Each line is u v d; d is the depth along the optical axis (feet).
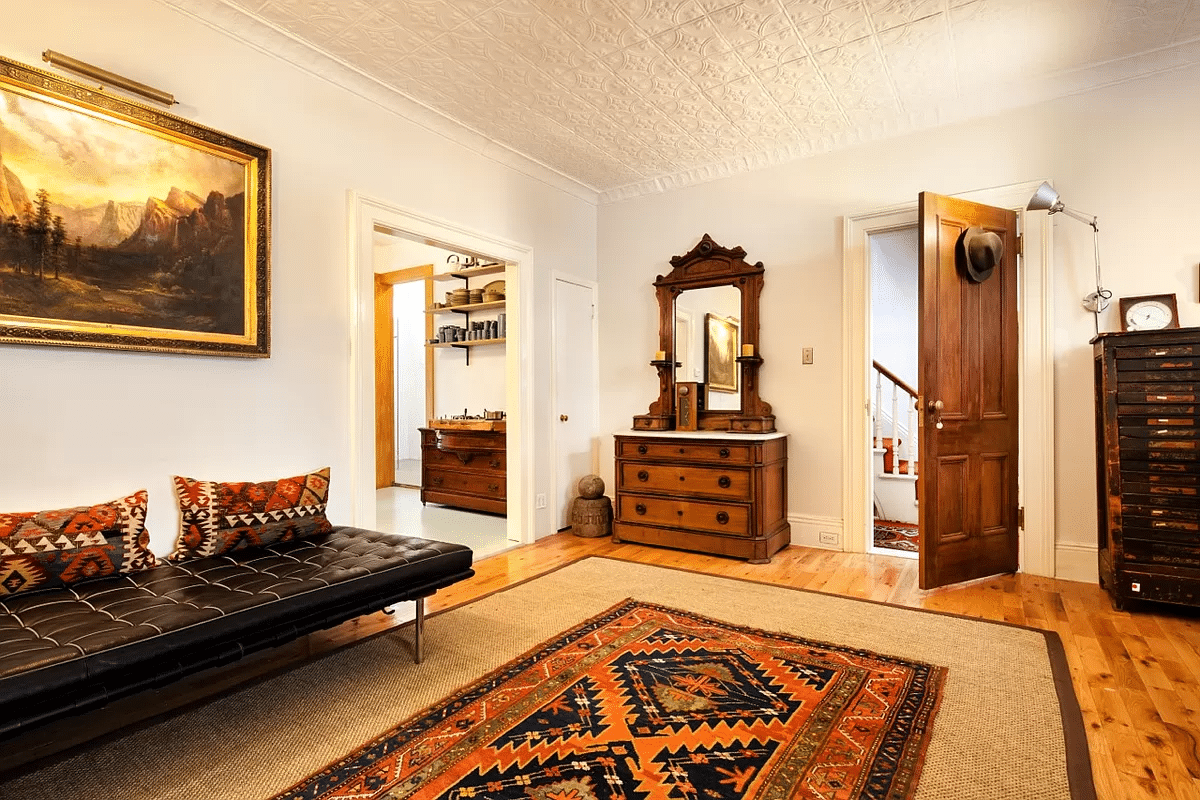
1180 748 5.37
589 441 15.69
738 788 4.88
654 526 13.08
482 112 11.10
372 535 8.30
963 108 11.10
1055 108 10.54
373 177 10.07
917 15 8.32
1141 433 8.74
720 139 12.46
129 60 7.16
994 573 10.69
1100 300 10.11
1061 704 6.18
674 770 5.12
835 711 6.09
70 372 6.66
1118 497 8.89
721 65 9.58
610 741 5.57
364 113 9.94
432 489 18.25
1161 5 8.18
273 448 8.59
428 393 20.88
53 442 6.52
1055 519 10.67
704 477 12.45
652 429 14.20
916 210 11.75
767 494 12.12
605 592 9.96
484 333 18.90
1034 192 10.67
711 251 14.05
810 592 9.93
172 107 7.57
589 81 10.02
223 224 7.92
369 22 8.31
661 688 6.59
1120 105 10.03
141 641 4.90
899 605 9.25
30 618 5.21
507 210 12.93
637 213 15.38
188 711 6.21
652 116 11.37
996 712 6.04
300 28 8.45
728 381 13.89
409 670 7.12
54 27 6.56
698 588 10.16
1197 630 8.14
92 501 6.79
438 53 9.12
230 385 8.11
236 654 5.45
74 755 5.43
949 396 10.11
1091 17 8.45
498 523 15.65
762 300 13.58
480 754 5.39
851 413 12.53
